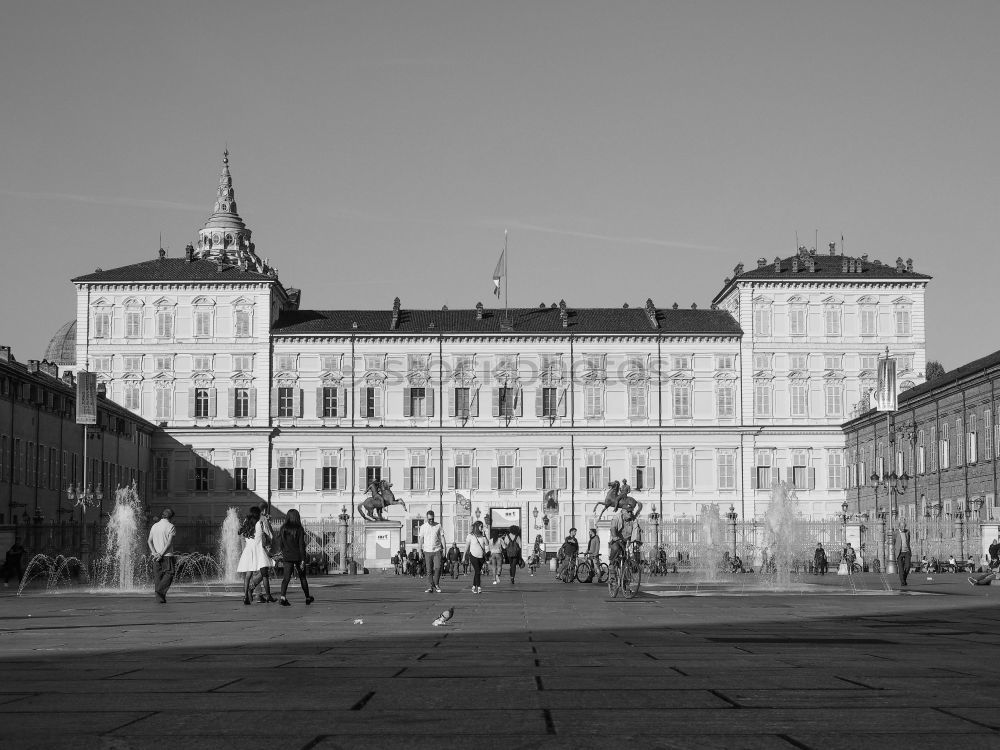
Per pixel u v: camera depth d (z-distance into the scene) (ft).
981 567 293.43
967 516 343.26
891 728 40.11
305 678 54.19
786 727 40.37
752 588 174.09
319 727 40.83
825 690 49.52
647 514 447.01
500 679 53.67
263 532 124.57
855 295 452.76
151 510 440.45
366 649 69.00
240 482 444.14
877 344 451.53
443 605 121.70
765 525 382.22
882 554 285.23
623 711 43.98
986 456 333.21
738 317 456.04
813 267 455.22
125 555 223.10
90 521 376.89
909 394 396.98
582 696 48.01
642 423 450.71
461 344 451.12
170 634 81.05
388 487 312.91
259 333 446.19
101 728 40.70
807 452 450.71
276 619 97.66
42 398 347.97
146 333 445.78
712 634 81.00
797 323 451.94
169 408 444.96
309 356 448.24
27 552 229.04
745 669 57.67
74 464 372.79
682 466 449.48
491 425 449.06
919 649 68.59
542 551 407.44
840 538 376.68
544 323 460.14
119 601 133.28
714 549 369.30
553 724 41.22
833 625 90.43
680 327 456.45
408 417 449.06
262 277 446.19
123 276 445.37
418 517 445.78
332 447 446.19
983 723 41.01
